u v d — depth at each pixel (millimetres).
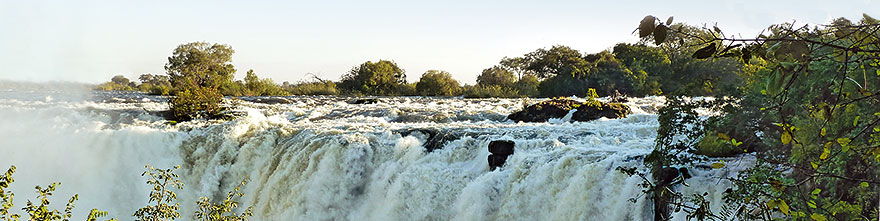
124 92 60688
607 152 13055
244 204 18562
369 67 76000
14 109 26922
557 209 12430
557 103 22438
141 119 26688
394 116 25781
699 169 10367
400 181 15391
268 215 17750
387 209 15406
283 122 20781
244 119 20672
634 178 11289
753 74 8352
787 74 3752
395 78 78625
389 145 17031
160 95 52875
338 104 37000
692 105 9406
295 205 16891
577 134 16562
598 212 11727
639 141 14852
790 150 7609
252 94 61719
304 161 17328
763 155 7555
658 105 29625
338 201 16578
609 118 21062
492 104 35250
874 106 6102
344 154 16719
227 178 19484
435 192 14836
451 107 30609
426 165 15539
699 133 9508
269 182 17969
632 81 52344
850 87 6125
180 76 75375
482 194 13523
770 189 7070
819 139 6652
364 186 16641
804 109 7117
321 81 70438
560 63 76500
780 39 3576
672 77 45094
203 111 27141
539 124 19969
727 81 8992
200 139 20438
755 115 8320
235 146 19797
